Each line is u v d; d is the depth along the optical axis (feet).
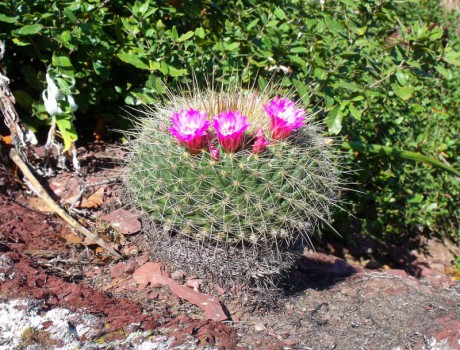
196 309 1.61
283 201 1.54
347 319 1.69
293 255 1.69
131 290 1.66
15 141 2.04
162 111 1.72
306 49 2.14
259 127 1.59
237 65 2.12
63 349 1.45
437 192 2.84
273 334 1.59
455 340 1.55
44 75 2.12
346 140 2.46
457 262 2.78
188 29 2.39
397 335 1.61
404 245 2.87
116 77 2.27
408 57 2.08
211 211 1.54
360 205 2.72
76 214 1.94
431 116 3.12
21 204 1.92
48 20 2.02
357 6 2.13
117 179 2.08
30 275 1.60
